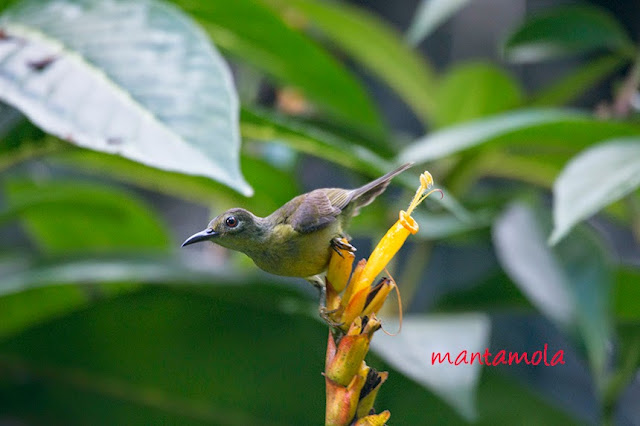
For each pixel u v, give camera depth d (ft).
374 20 16.98
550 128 16.49
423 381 16.20
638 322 16.58
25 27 16.10
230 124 15.92
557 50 16.96
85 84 16.01
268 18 16.62
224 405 16.44
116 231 17.10
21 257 16.78
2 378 16.40
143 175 16.88
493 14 31.60
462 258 28.94
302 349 16.46
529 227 16.61
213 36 16.75
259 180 16.85
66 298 16.78
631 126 16.47
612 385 16.46
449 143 16.44
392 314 16.87
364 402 15.76
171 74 15.99
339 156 16.48
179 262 16.62
